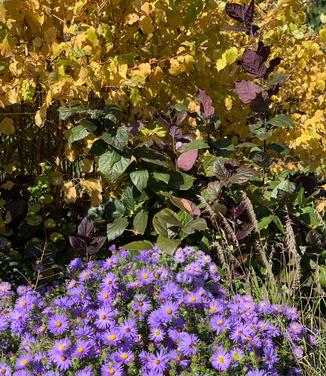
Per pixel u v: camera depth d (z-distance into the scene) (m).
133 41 3.69
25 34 3.39
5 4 3.05
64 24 3.25
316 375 2.43
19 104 3.58
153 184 3.18
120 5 3.43
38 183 3.35
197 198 3.30
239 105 4.08
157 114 3.36
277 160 4.19
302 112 4.65
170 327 2.32
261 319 2.61
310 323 2.77
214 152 3.38
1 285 2.62
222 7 4.04
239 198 3.21
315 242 3.14
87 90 3.13
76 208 3.61
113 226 3.22
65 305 2.40
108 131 3.13
